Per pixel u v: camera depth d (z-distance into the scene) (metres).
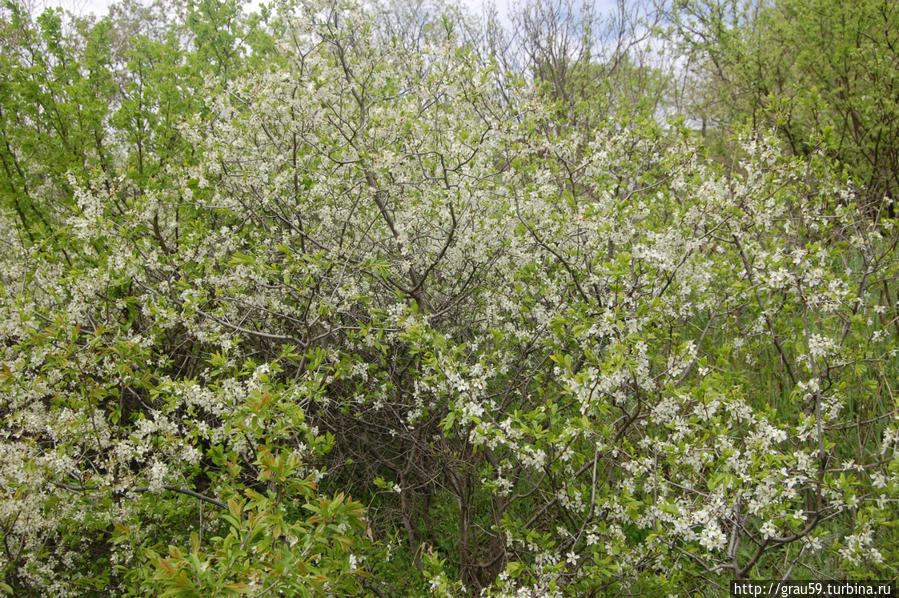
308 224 5.16
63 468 3.23
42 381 3.76
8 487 3.17
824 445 3.21
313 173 4.86
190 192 4.72
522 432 3.14
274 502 2.52
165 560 2.14
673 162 4.46
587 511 3.60
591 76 10.94
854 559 2.81
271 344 4.83
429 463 4.93
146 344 4.05
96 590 3.78
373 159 4.45
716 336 5.48
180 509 3.66
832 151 7.00
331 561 2.64
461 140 4.43
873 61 6.81
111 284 4.32
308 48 4.97
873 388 3.78
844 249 4.27
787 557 3.52
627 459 3.57
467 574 4.13
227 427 3.11
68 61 5.98
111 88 6.11
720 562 3.17
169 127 5.77
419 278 4.95
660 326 4.16
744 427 4.10
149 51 6.12
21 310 4.13
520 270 4.68
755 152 4.11
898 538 3.31
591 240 4.20
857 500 2.71
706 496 2.90
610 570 3.25
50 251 4.95
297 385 3.49
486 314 4.84
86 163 5.71
